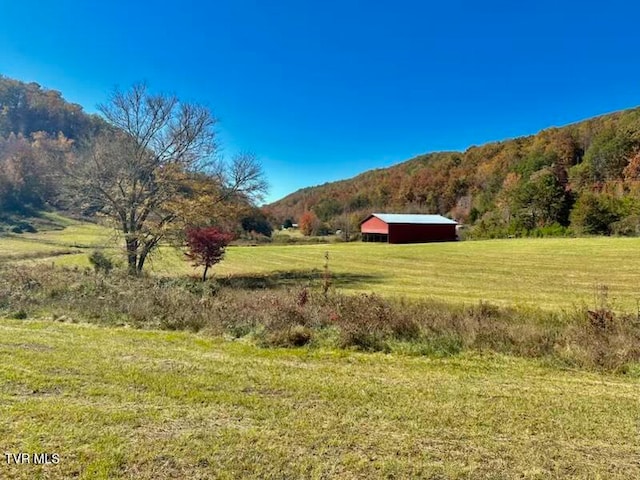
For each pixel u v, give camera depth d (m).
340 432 3.69
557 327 8.16
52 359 5.38
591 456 3.41
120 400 4.19
